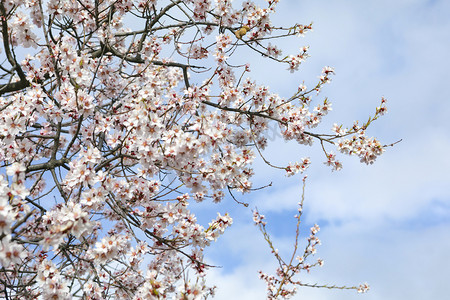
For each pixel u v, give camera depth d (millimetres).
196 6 5543
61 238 2699
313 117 5504
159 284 2895
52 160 4066
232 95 5094
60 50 3842
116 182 4027
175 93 4422
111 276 4129
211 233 4207
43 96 3949
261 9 5332
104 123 4402
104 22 5484
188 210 4297
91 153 3404
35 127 5059
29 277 4758
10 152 4051
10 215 2342
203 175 4129
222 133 3623
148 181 4234
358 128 5457
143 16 5648
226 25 5570
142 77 5125
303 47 5492
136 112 3674
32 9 4465
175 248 4031
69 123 4801
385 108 5371
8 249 2385
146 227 4184
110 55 5973
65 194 3938
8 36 4242
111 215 4941
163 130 3896
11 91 4441
